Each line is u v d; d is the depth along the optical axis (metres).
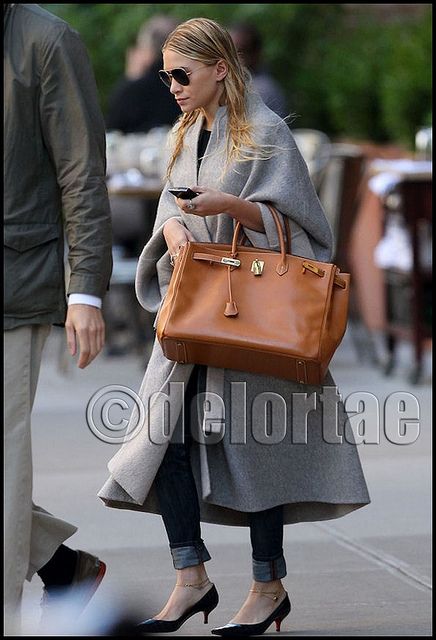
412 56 31.53
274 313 10.49
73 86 10.05
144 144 23.81
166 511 10.99
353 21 35.91
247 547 14.45
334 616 11.86
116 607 11.81
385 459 18.31
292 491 11.02
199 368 10.99
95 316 10.19
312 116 35.59
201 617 11.83
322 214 10.99
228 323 10.47
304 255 10.91
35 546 10.91
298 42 35.59
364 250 28.25
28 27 10.04
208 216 10.99
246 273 10.62
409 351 27.31
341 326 10.61
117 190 22.52
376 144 34.44
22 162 10.05
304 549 14.34
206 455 10.91
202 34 10.81
